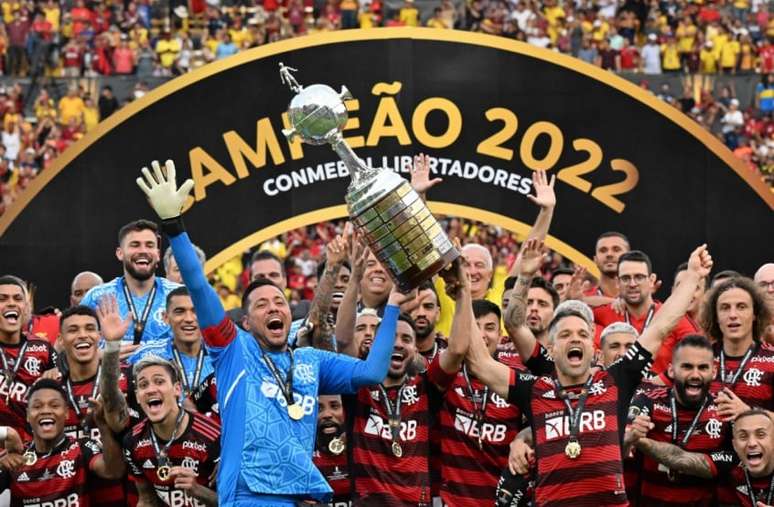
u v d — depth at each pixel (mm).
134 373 16922
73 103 48719
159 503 16891
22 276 22547
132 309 19266
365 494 16875
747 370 17969
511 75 22922
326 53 22844
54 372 18438
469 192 22922
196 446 16719
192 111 22797
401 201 13906
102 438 16906
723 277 19672
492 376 16125
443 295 22625
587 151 22953
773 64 49656
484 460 17438
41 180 22562
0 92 49281
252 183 22859
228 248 22797
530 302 18844
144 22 51094
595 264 22969
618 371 15961
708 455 17281
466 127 22906
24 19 50281
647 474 17562
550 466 15742
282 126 22875
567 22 51219
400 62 22828
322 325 17047
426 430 17000
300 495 14031
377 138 22812
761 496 17031
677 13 51031
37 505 17422
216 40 50719
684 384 17266
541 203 17672
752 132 48000
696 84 48969
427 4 52125
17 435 17109
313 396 14289
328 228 42844
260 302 14438
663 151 22953
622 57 50406
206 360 17953
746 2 51375
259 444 13984
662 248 23000
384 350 14445
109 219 22656
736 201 22891
